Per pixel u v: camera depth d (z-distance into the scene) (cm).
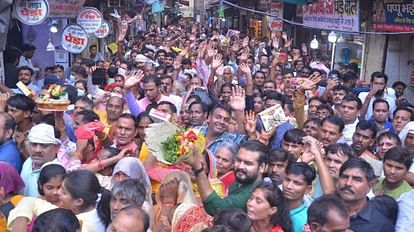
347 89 914
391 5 1320
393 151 531
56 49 1420
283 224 419
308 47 2127
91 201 432
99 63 1373
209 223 427
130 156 539
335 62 1698
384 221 446
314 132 686
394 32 1298
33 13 927
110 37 2334
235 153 552
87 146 586
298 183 457
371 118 822
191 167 482
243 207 453
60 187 442
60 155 591
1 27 834
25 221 411
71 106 773
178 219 432
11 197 468
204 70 1095
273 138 687
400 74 1437
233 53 1717
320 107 800
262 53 1688
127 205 387
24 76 956
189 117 730
